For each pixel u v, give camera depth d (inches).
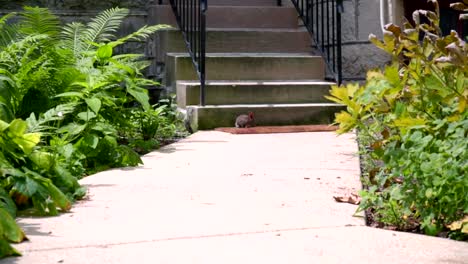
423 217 173.8
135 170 263.3
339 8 407.2
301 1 469.4
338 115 200.5
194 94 399.5
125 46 465.4
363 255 152.6
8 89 269.3
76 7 455.8
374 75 195.3
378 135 305.9
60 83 302.7
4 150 200.8
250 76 434.0
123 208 196.9
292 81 439.2
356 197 210.1
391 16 420.2
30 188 187.0
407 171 180.4
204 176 248.5
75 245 158.6
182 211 193.3
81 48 351.3
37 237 165.0
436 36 184.5
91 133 282.8
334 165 269.7
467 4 188.1
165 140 358.6
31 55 320.8
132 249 156.0
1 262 144.9
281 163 275.1
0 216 157.5
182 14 452.4
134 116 345.4
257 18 488.7
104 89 317.4
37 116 287.9
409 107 190.7
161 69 459.5
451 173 166.9
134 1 468.4
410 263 147.0
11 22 443.8
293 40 476.4
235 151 307.9
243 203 203.9
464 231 159.9
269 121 394.6
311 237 166.6
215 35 462.6
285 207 198.4
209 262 147.5
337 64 420.5
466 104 173.2
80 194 209.8
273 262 147.6
